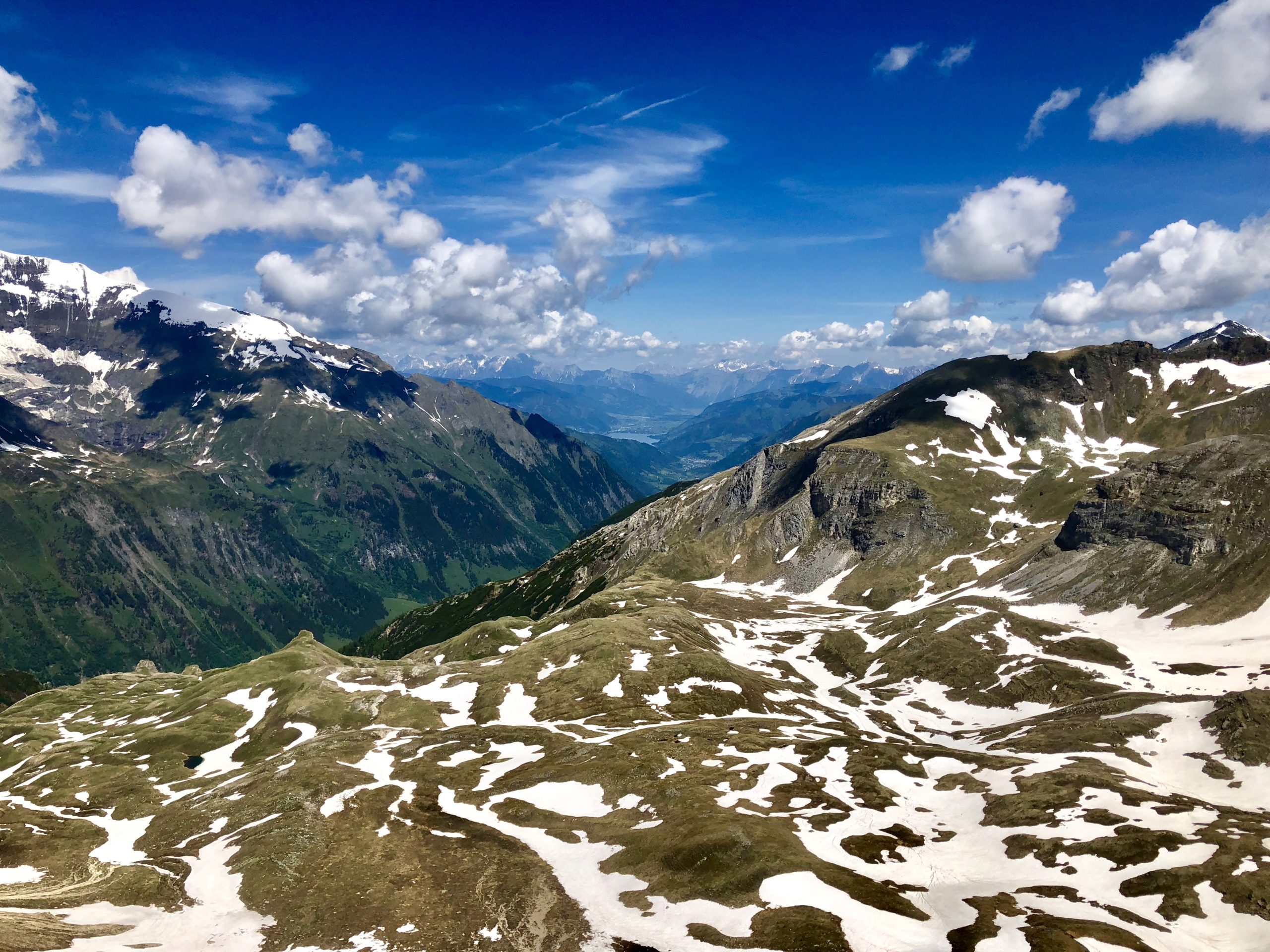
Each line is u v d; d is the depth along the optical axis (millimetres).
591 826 90188
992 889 67562
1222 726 110625
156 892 77250
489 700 154125
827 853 75312
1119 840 73688
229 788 114562
